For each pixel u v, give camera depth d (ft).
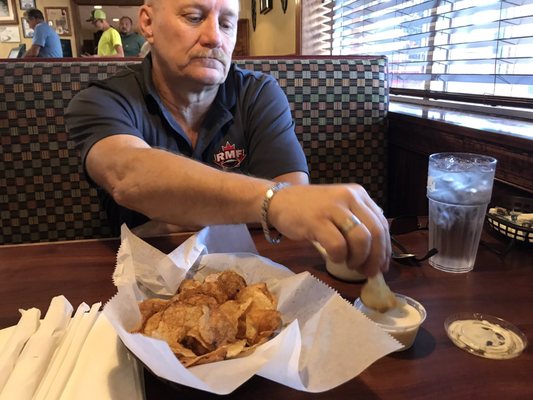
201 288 1.73
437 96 5.37
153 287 1.86
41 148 4.42
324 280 2.27
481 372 1.57
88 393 1.44
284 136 3.86
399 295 1.96
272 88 4.04
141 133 3.44
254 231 2.87
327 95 4.94
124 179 2.35
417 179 4.73
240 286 1.77
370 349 1.41
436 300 2.08
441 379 1.54
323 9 8.89
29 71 4.37
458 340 1.74
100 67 4.46
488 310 1.99
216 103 3.75
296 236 1.69
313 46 9.27
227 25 3.36
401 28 6.05
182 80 3.37
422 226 3.03
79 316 1.83
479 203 2.29
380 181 5.19
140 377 1.53
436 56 5.31
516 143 3.09
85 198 4.53
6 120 4.36
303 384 1.33
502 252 2.57
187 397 1.47
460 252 2.36
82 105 3.23
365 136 5.08
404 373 1.57
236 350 1.38
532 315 1.95
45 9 20.84
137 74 3.67
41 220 4.53
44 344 1.63
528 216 2.76
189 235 2.84
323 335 1.50
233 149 3.83
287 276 1.90
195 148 3.69
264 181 1.99
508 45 4.11
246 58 4.98
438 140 4.15
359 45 7.48
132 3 21.70
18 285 2.21
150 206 2.22
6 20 20.34
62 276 2.31
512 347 1.71
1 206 4.48
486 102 4.55
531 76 3.89
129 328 1.51
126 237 1.95
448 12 4.83
